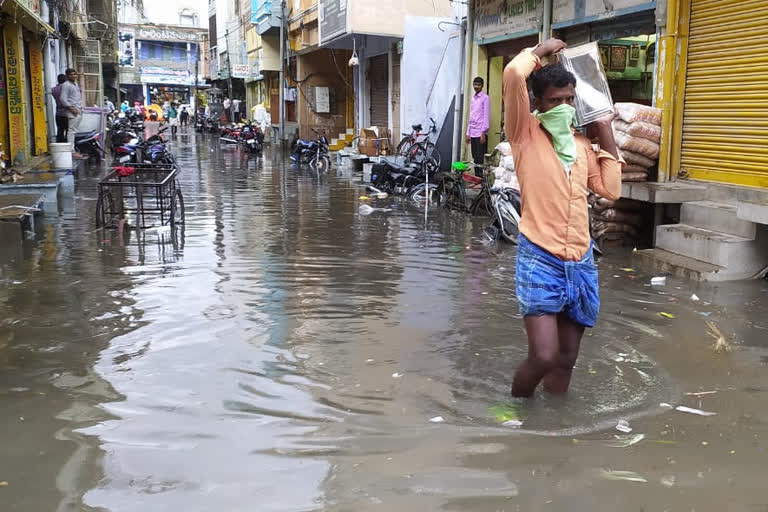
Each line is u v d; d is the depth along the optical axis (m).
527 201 3.46
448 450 3.19
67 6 22.12
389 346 4.67
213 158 22.66
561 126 3.36
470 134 13.09
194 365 4.28
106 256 7.41
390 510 2.70
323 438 3.31
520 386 3.69
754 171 7.30
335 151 23.77
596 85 3.57
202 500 2.77
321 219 10.24
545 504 2.74
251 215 10.53
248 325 5.08
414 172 13.35
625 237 8.48
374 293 6.04
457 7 15.67
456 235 9.06
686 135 8.23
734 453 3.18
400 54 18.66
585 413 3.61
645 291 6.20
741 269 6.62
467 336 4.91
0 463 3.06
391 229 9.45
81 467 3.03
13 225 8.06
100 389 3.90
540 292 3.40
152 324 5.07
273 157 23.34
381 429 3.41
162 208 9.57
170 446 3.23
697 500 2.77
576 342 3.71
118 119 27.00
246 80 42.75
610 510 2.70
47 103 17.94
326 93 27.16
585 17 10.20
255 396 3.82
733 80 7.50
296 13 26.86
